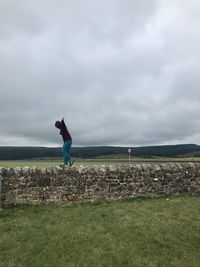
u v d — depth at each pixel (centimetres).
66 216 1617
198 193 1941
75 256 1241
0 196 1794
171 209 1669
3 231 1480
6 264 1205
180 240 1346
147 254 1245
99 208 1727
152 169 1917
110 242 1329
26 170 1841
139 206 1731
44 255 1254
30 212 1712
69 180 1853
